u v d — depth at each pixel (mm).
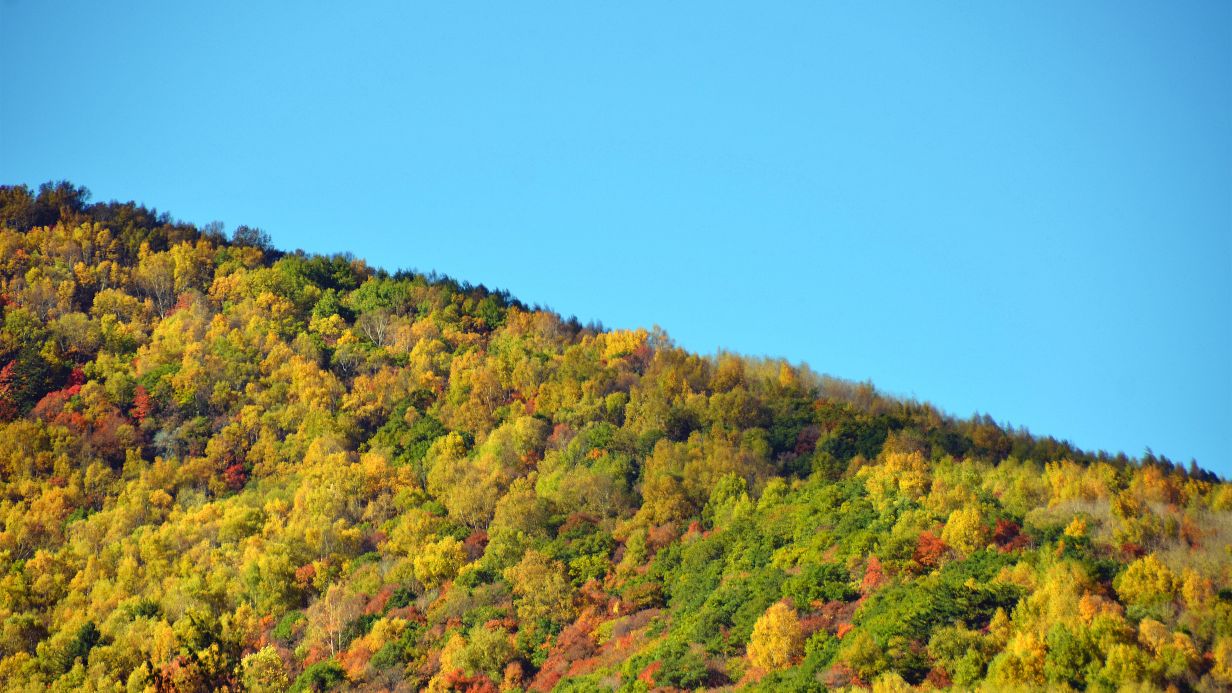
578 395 138625
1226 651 68062
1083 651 69125
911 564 86750
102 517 112188
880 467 111562
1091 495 97500
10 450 121500
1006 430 128500
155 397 136875
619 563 102875
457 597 96500
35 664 87750
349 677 86562
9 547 107250
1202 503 97062
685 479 115688
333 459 124688
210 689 84625
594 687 80688
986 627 76125
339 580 102188
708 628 85625
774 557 95812
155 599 97688
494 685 84812
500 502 114062
